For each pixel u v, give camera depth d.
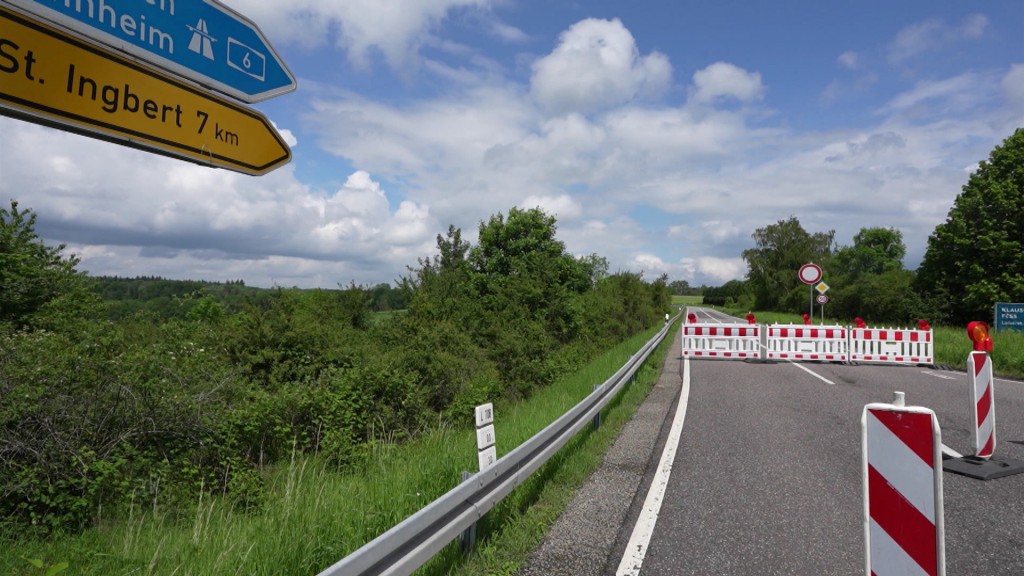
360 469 7.23
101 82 2.69
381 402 9.26
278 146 3.67
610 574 3.99
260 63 3.47
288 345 10.11
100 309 12.30
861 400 11.28
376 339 13.07
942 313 38.94
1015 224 36.28
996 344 18.12
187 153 3.08
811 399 11.40
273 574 3.58
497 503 4.93
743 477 6.25
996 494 5.77
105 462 5.43
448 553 4.15
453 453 6.29
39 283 11.65
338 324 12.70
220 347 9.75
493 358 14.48
